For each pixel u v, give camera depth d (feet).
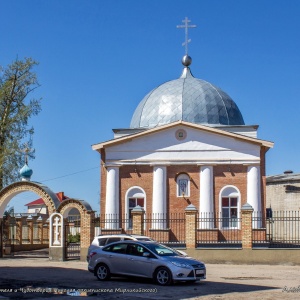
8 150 144.46
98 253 72.64
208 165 126.31
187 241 104.94
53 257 111.65
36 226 164.96
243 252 102.42
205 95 143.54
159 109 142.51
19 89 153.58
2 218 125.39
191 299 55.01
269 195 167.32
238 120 145.28
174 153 127.44
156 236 124.06
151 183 127.44
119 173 128.57
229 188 125.49
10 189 122.93
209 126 132.67
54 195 121.90
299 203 158.20
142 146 128.26
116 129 139.23
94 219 112.57
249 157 125.90
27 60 154.51
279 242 120.88
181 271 66.28
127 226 124.98
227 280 74.28
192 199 125.80
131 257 69.51
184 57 153.79
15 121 148.25
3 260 113.91
